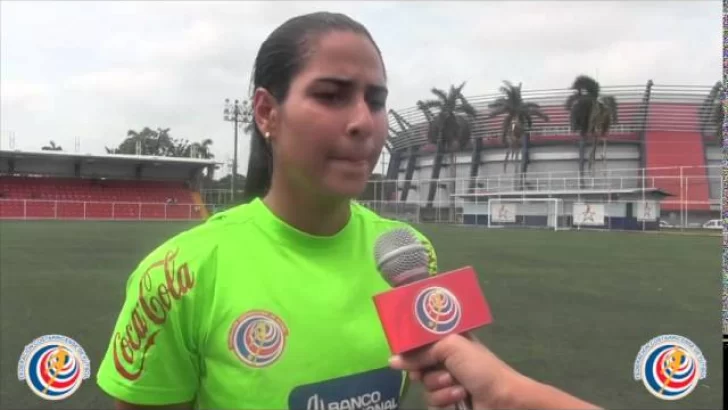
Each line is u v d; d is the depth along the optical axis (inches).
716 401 183.0
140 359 53.8
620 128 2436.0
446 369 46.9
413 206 2354.8
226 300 53.9
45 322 288.2
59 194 1947.6
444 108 2272.4
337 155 51.0
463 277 50.3
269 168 61.7
